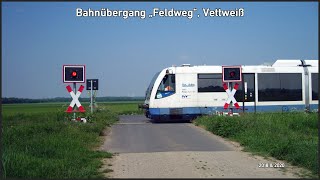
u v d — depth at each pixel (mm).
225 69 20234
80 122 17547
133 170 9531
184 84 24172
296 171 9500
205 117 20406
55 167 9148
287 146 11312
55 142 12148
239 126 15797
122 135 16438
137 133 17109
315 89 25469
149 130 18312
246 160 10844
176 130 18219
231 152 12141
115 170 9547
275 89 24906
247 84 24609
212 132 16953
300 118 18562
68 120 18250
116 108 43812
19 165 8945
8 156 9258
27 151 10586
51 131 14766
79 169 9336
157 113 23891
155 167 9883
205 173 9195
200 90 24266
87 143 13406
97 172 9195
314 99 25359
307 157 9984
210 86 24344
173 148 12953
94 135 15250
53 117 21969
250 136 14102
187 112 24031
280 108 24844
